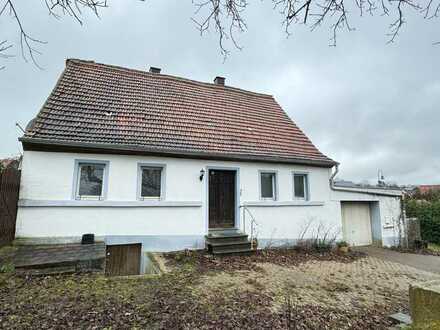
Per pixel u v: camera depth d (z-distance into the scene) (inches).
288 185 416.2
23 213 272.8
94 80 394.9
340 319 173.0
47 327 136.2
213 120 424.2
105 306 163.6
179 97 440.5
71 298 172.7
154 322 148.3
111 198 308.3
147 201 323.0
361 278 273.3
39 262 220.1
